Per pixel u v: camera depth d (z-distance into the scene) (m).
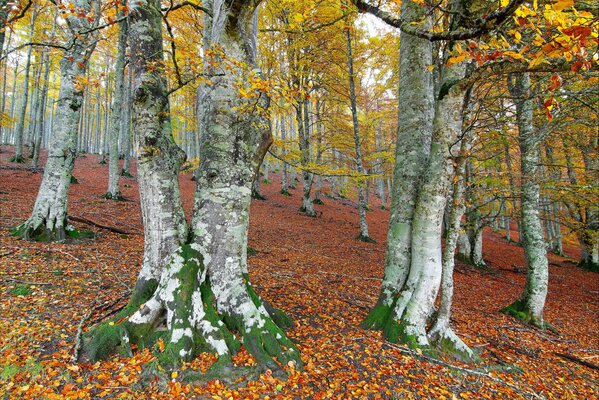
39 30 14.72
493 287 10.50
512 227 29.45
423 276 4.66
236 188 4.12
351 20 7.12
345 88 14.20
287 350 3.81
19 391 2.80
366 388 3.54
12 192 11.39
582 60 2.31
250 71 3.66
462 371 4.15
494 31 2.91
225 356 3.49
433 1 3.46
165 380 3.15
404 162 5.20
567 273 14.45
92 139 41.00
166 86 4.41
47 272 5.43
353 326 5.03
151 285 4.02
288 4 7.47
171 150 4.21
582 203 8.32
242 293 4.04
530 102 7.34
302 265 9.10
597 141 8.96
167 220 4.04
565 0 1.73
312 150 16.67
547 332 6.90
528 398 3.89
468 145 4.64
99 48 17.31
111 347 3.46
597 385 4.74
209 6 5.08
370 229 18.12
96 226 8.78
